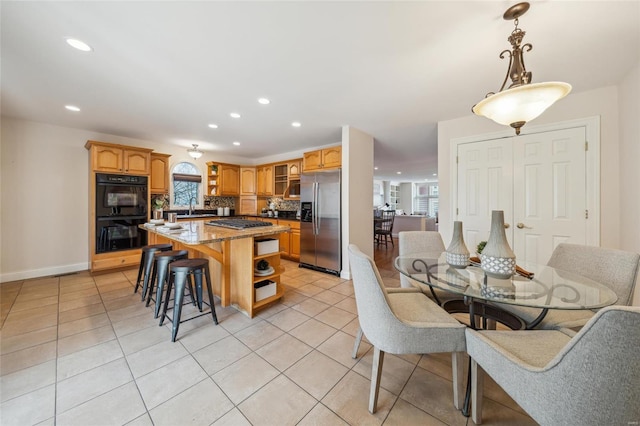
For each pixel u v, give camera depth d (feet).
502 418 4.15
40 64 6.58
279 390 4.79
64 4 4.53
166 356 5.79
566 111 8.37
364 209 12.97
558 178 8.55
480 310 5.57
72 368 5.32
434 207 37.78
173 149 16.22
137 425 4.00
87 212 12.85
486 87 7.80
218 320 7.61
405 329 4.11
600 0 4.38
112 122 11.40
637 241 6.65
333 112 10.00
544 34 5.29
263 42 5.65
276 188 18.60
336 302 9.09
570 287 4.51
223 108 9.64
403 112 9.94
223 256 8.54
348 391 4.79
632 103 6.82
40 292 9.66
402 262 6.22
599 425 2.48
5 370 5.22
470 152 10.29
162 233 7.85
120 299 9.03
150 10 4.68
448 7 4.57
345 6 4.58
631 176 6.93
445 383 5.03
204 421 4.09
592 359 2.42
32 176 11.45
